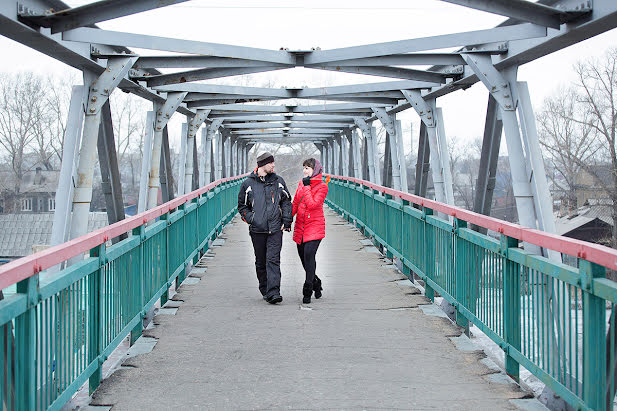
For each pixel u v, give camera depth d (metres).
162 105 11.98
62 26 5.79
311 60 8.98
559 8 5.76
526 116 7.60
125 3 5.75
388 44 8.19
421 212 7.46
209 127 19.44
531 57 7.23
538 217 7.44
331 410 3.89
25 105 35.88
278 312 6.65
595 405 3.14
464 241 5.66
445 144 12.00
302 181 7.13
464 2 5.86
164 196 13.37
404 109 14.86
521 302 4.29
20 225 35.16
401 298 7.31
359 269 9.45
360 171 22.30
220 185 15.24
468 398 4.08
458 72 9.66
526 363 4.10
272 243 7.04
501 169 36.03
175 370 4.72
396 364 4.83
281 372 4.65
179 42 7.86
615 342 2.98
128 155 44.62
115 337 4.81
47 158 36.47
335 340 5.54
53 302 3.47
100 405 4.02
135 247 5.52
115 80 7.55
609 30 5.96
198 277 8.91
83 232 7.38
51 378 3.43
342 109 17.27
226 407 3.96
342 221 17.50
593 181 28.33
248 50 8.60
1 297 3.62
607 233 27.88
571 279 3.37
